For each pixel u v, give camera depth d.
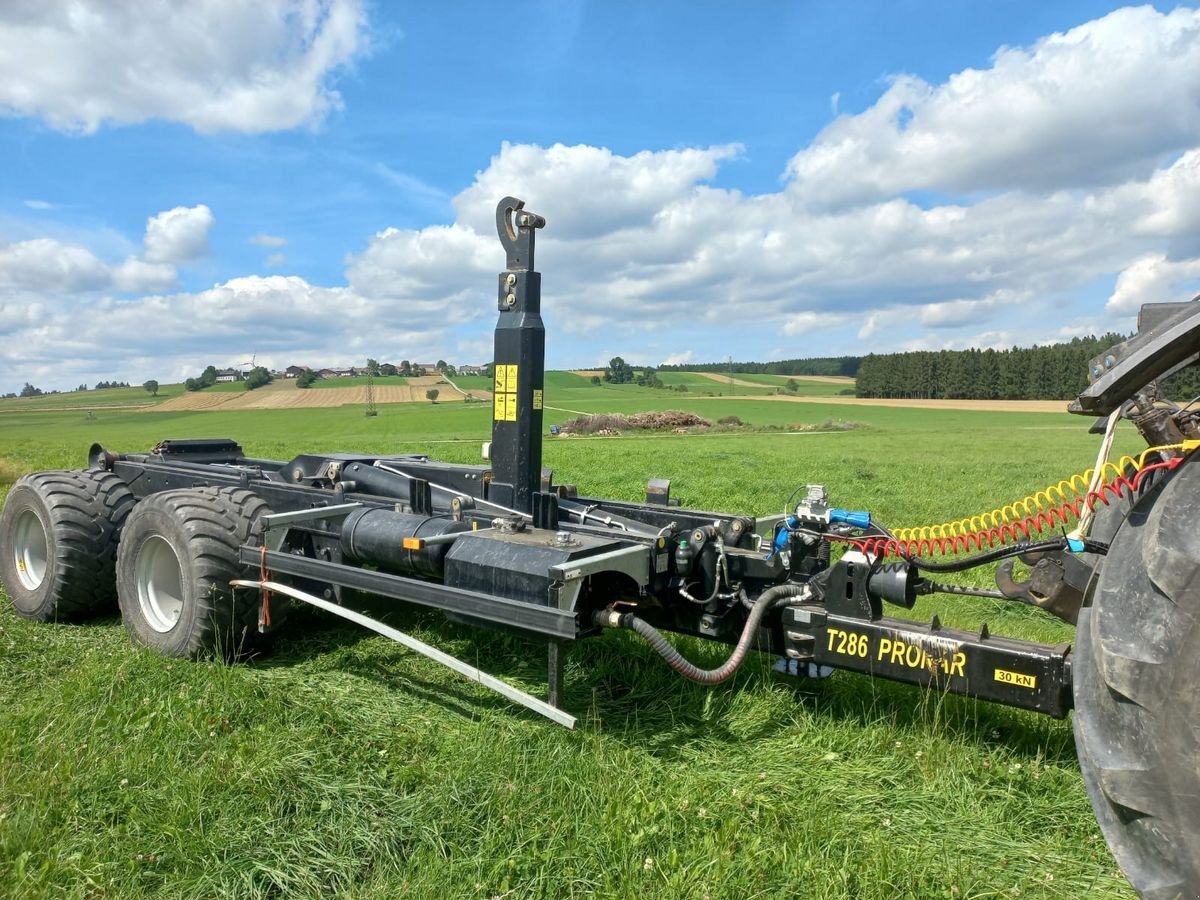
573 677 4.50
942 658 3.29
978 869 2.87
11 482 14.12
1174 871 1.98
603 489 14.02
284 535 4.75
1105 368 2.45
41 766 3.36
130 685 4.13
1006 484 16.27
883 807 3.27
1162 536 2.04
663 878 2.75
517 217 4.38
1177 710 1.96
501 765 3.41
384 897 2.66
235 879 2.74
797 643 3.72
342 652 4.83
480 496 5.31
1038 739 3.75
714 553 4.00
